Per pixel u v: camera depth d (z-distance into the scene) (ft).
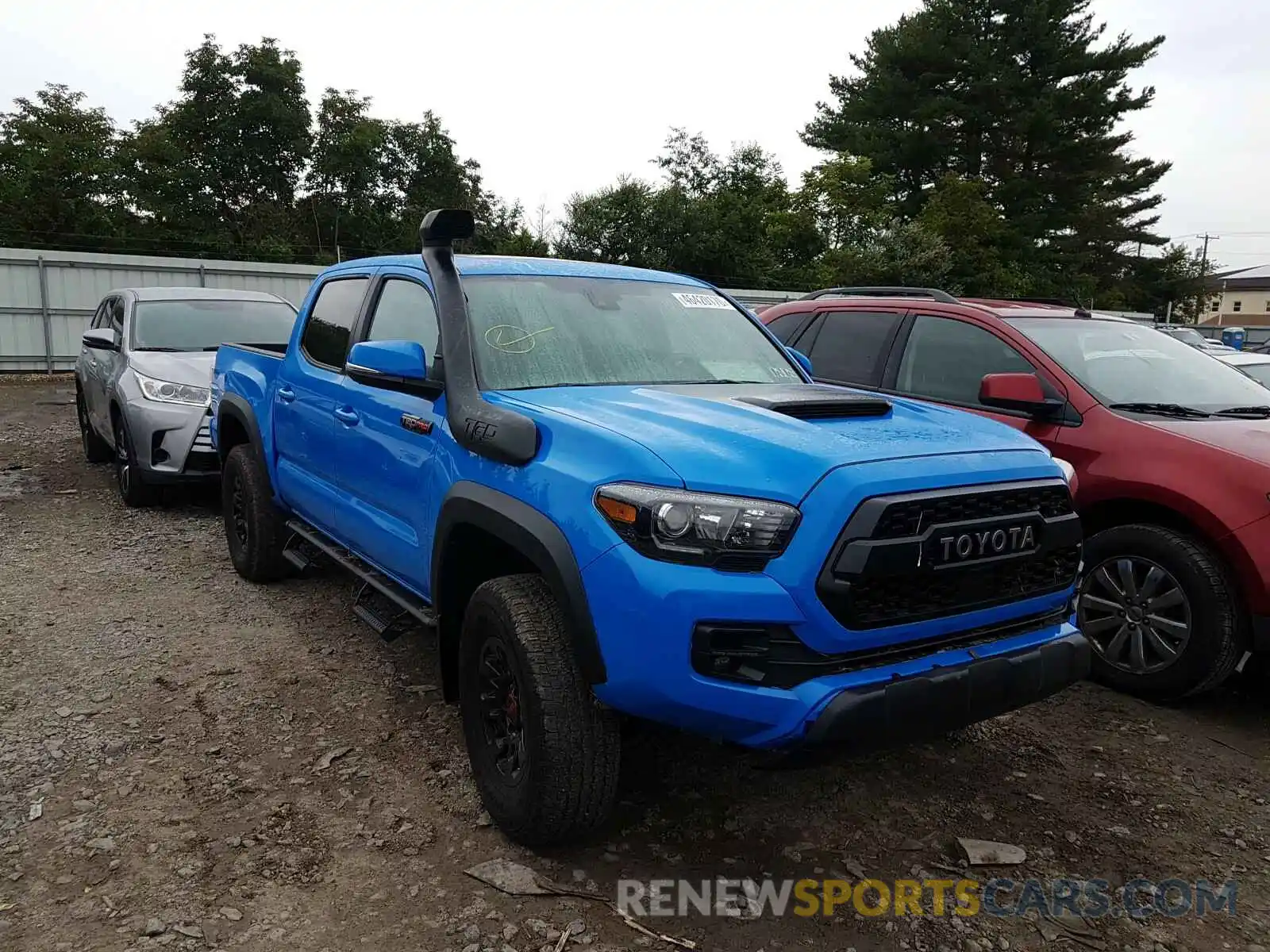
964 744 12.65
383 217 140.26
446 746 11.93
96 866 9.21
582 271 13.23
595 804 9.10
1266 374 34.22
